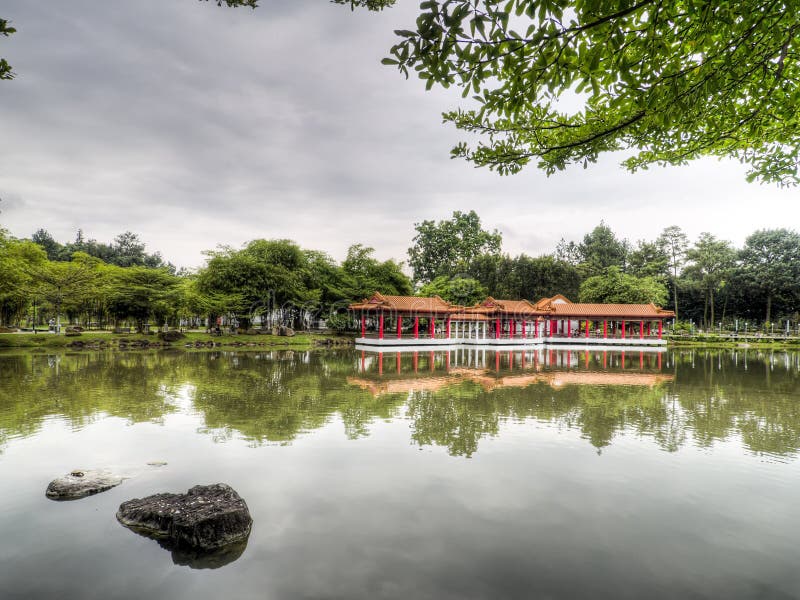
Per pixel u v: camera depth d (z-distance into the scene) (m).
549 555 6.18
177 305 42.91
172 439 11.27
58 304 38.75
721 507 7.66
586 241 85.94
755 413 14.85
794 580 5.65
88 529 6.82
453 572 5.78
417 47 3.75
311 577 5.67
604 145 6.34
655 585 5.54
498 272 66.75
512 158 6.48
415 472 9.13
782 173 6.95
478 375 24.34
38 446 10.63
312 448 10.61
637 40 4.19
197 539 6.27
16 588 5.43
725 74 4.63
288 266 50.69
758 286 59.16
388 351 40.47
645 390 19.52
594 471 9.27
